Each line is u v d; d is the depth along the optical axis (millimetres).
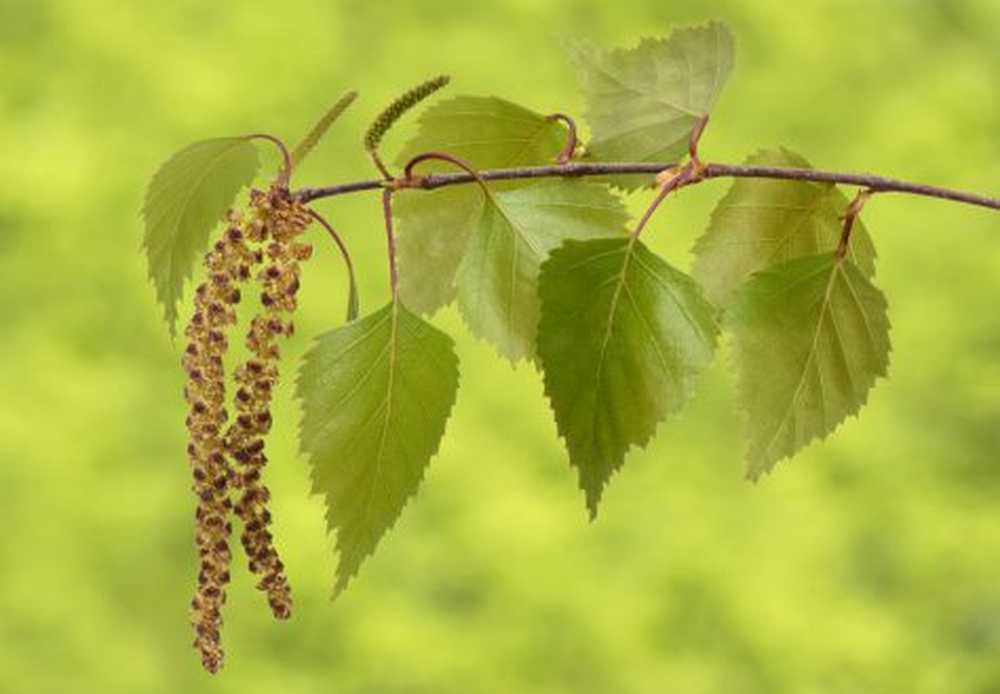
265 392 623
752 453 647
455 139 673
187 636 3311
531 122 673
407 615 3225
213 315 622
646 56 671
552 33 672
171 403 3357
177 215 639
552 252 627
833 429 648
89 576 3258
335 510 628
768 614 3254
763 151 667
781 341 647
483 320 649
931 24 3816
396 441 628
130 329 3432
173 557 3314
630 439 628
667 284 628
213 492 622
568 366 626
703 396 3467
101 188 3457
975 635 3314
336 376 627
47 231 3441
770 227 670
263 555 623
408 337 629
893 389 3518
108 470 3268
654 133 668
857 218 669
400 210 671
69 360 3334
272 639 3283
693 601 3352
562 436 626
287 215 626
